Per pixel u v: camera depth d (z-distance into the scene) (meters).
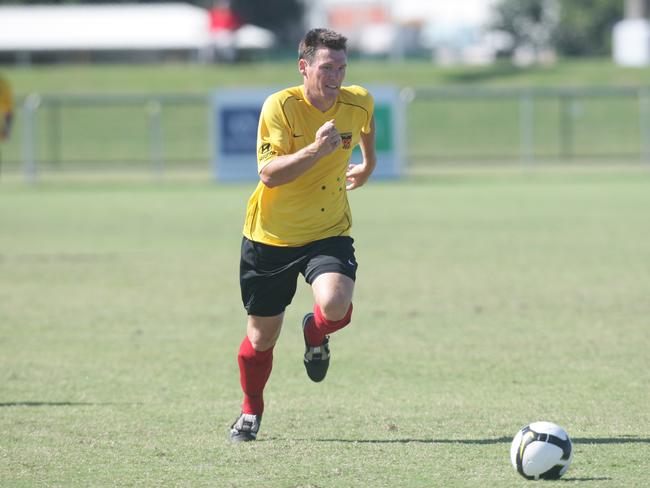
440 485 19.02
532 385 27.53
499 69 170.62
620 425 23.33
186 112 141.12
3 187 101.31
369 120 23.19
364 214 74.50
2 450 21.73
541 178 103.44
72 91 158.25
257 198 22.12
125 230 66.75
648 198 82.69
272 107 21.42
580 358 30.81
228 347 33.25
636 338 33.62
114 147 133.00
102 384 28.23
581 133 133.75
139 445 22.09
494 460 20.70
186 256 54.91
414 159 122.56
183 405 25.86
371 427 23.53
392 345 33.12
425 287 44.38
